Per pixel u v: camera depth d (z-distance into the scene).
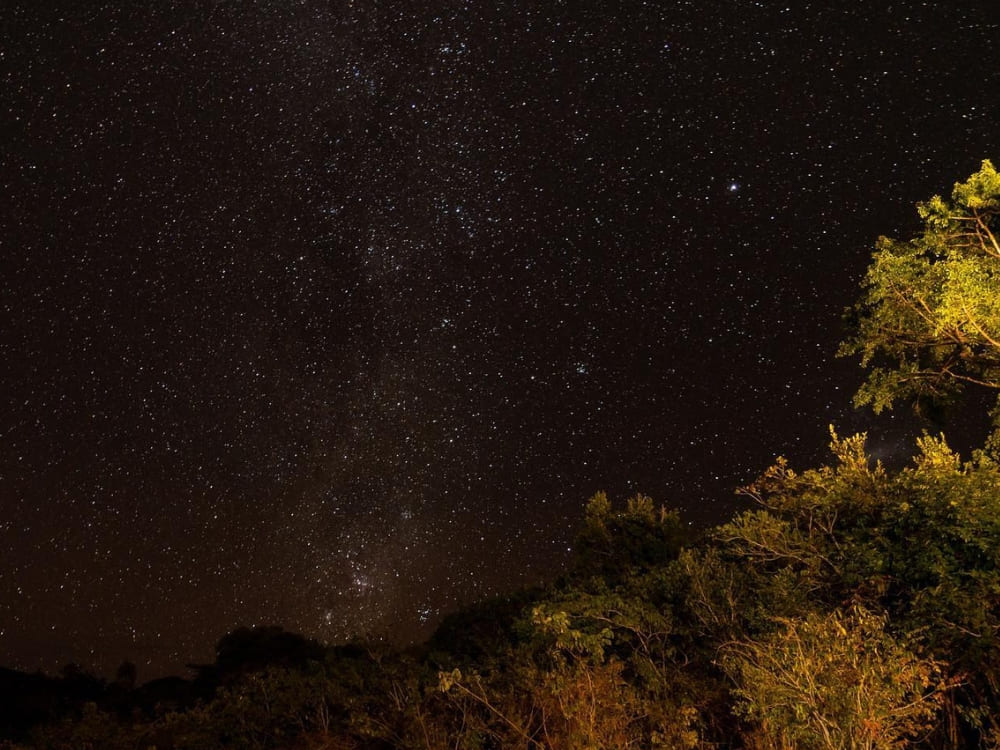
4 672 19.77
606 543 12.02
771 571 7.57
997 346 7.65
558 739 6.00
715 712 6.52
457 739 6.97
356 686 9.62
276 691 10.12
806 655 4.75
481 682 7.24
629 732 6.03
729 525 7.68
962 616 5.68
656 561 11.62
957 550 6.10
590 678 6.20
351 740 8.83
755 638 6.66
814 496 7.48
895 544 6.46
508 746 6.32
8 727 16.25
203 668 19.83
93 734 10.92
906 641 5.16
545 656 7.50
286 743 9.59
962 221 7.91
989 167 7.56
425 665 9.66
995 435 7.31
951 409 8.51
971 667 5.73
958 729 5.76
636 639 7.77
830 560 7.11
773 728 4.89
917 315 8.34
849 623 5.12
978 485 6.40
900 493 7.09
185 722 10.67
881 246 8.45
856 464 7.71
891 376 8.52
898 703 4.60
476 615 11.62
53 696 18.55
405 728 7.70
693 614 7.52
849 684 4.51
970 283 7.38
